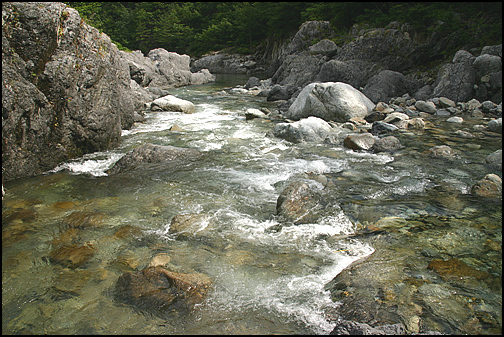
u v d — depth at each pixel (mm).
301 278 3439
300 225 4488
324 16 29328
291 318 2924
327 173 6434
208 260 3730
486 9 20234
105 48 8531
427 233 4242
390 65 17797
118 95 8453
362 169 6609
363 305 2996
